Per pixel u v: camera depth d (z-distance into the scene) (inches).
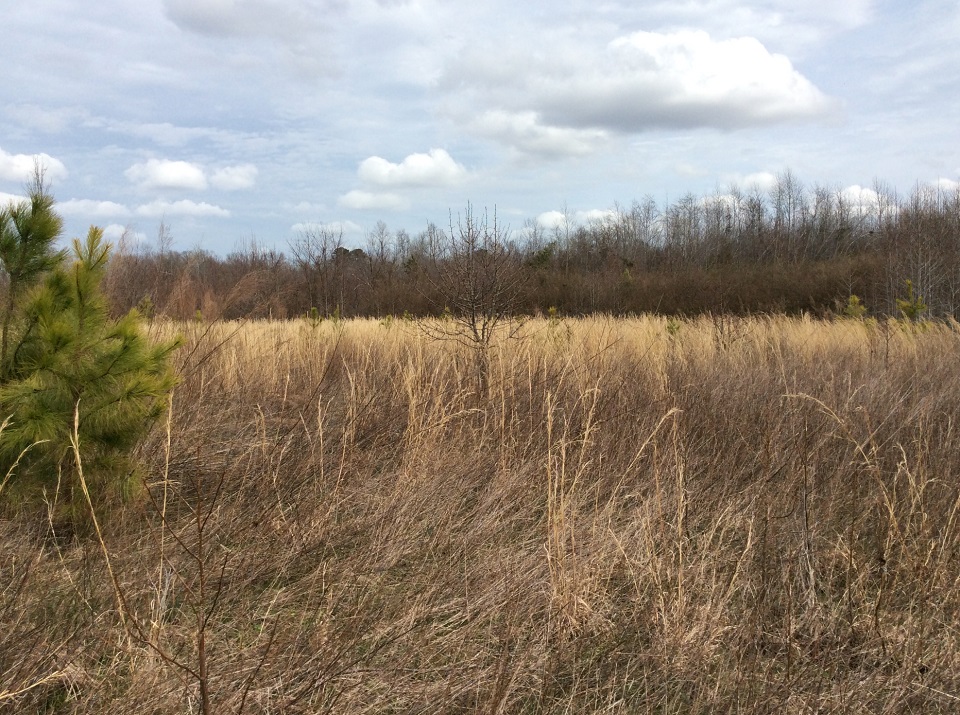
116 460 132.5
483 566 124.2
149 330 232.5
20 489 124.1
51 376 125.2
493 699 85.4
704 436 198.1
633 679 97.7
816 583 124.6
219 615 106.1
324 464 173.6
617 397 220.2
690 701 94.0
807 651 103.0
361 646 101.9
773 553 128.2
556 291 1328.7
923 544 125.3
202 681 76.1
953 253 959.6
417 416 199.8
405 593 116.7
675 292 1325.0
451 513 148.5
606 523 143.6
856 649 104.3
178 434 178.5
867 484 158.6
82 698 85.4
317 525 136.9
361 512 151.1
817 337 374.6
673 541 129.6
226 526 137.3
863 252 1647.4
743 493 158.7
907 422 184.4
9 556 114.7
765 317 470.0
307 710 83.7
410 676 94.8
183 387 217.8
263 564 122.0
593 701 91.7
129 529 133.7
